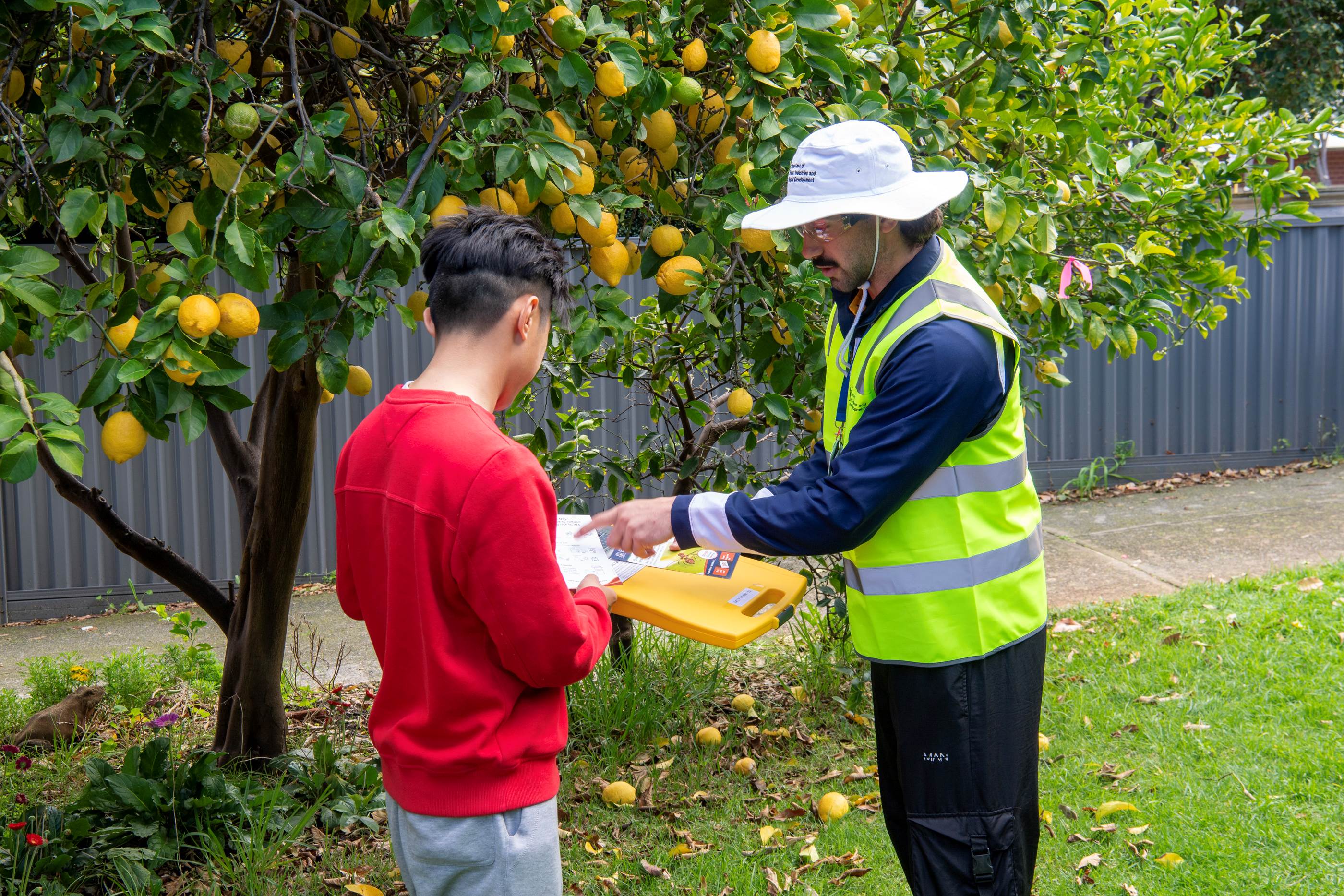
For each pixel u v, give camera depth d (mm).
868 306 2197
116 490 6945
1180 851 3139
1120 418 9070
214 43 2229
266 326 2033
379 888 3088
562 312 1859
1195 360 9094
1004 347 2113
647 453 4551
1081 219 4215
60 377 6789
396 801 1768
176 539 7055
